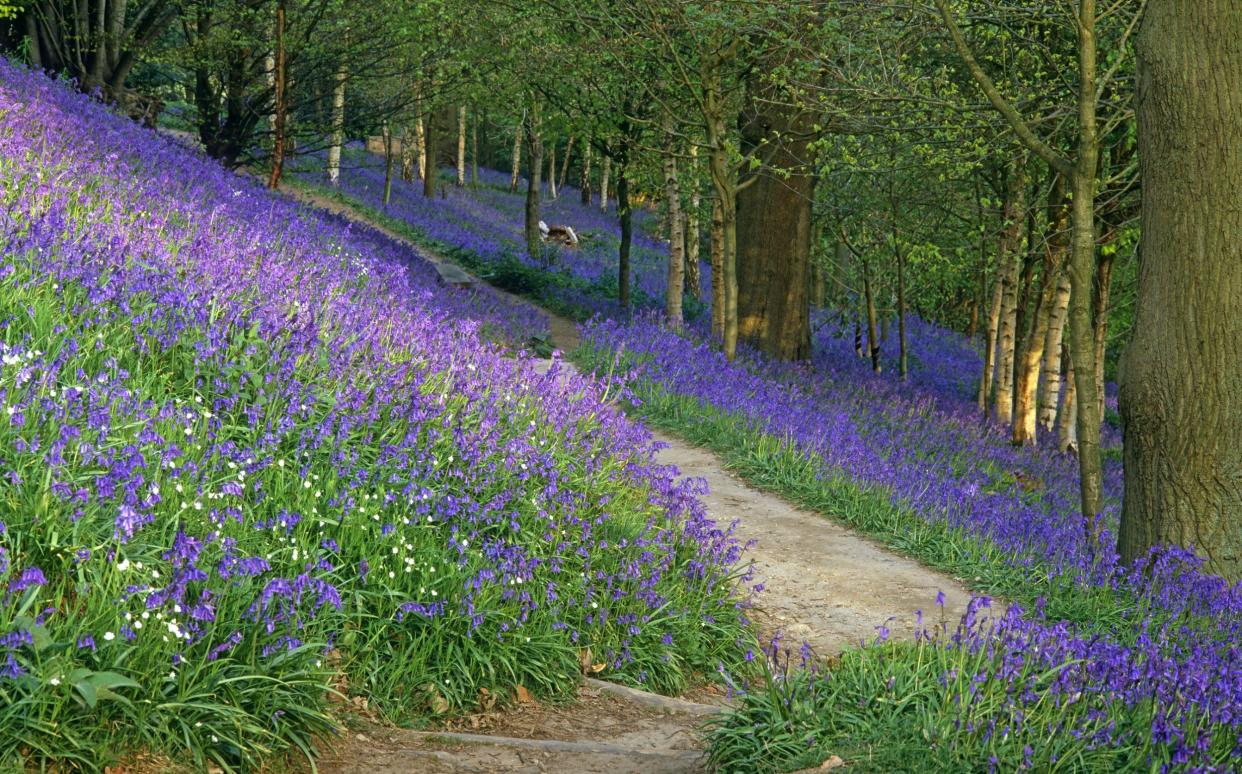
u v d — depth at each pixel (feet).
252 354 25.98
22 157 33.63
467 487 25.27
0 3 62.95
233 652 16.17
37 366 19.83
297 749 16.47
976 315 142.31
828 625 28.81
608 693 22.30
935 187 70.54
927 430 57.41
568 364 55.42
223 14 77.87
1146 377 28.55
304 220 52.26
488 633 21.02
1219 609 26.17
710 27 52.95
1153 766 14.37
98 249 27.45
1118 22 43.78
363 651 19.24
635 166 83.10
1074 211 32.48
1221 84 26.73
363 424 25.58
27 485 17.01
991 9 43.19
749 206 68.13
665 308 96.99
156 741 14.62
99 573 16.05
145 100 76.07
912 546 35.35
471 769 16.96
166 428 20.98
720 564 28.07
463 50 76.43
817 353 82.89
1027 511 39.34
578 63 65.92
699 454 44.88
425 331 33.68
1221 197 27.09
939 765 14.75
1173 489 28.35
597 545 26.21
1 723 13.29
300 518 19.40
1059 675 17.28
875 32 46.50
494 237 132.67
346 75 82.23
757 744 16.35
